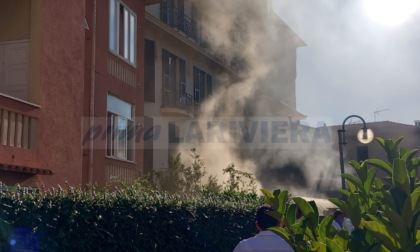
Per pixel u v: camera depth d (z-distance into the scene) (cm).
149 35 2336
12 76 1287
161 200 927
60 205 692
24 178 1188
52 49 1316
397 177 346
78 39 1423
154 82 2333
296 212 422
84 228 721
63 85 1347
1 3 1312
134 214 832
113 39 1758
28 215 634
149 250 860
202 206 1038
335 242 351
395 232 334
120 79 1791
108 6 1728
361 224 378
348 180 434
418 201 333
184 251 956
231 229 1118
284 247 505
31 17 1293
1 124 1120
